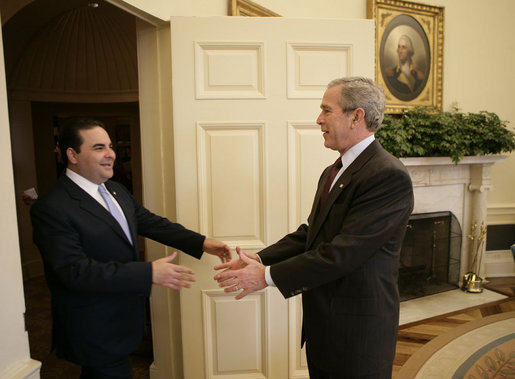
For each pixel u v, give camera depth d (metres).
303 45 1.70
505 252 3.91
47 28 3.53
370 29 1.74
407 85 3.35
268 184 1.75
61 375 2.16
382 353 1.14
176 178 1.70
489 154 3.40
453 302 3.27
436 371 2.20
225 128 1.71
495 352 2.40
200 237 1.62
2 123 0.99
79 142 1.30
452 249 3.57
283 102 1.72
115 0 1.51
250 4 2.10
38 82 3.78
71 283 1.18
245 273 1.17
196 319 1.81
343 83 1.19
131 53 3.98
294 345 1.86
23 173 3.79
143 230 1.63
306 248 1.29
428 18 3.38
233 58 1.68
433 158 3.13
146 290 1.23
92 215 1.31
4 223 1.00
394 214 1.08
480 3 3.60
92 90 4.07
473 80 3.66
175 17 1.63
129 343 1.40
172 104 1.76
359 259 1.07
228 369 1.84
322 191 1.31
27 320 2.88
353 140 1.20
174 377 1.96
